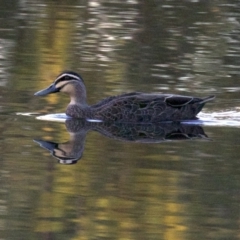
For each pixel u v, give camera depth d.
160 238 10.90
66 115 17.00
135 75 20.38
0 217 11.53
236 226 11.25
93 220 11.50
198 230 11.18
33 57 22.16
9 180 12.90
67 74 17.11
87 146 14.75
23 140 15.02
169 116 16.92
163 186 12.73
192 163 13.75
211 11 29.70
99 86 19.25
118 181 12.86
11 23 26.77
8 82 19.34
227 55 23.00
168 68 21.25
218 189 12.59
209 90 19.08
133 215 11.65
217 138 15.41
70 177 13.09
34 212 11.70
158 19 28.09
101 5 30.50
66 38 24.70
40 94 17.20
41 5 30.12
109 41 24.48
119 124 16.78
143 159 13.99
